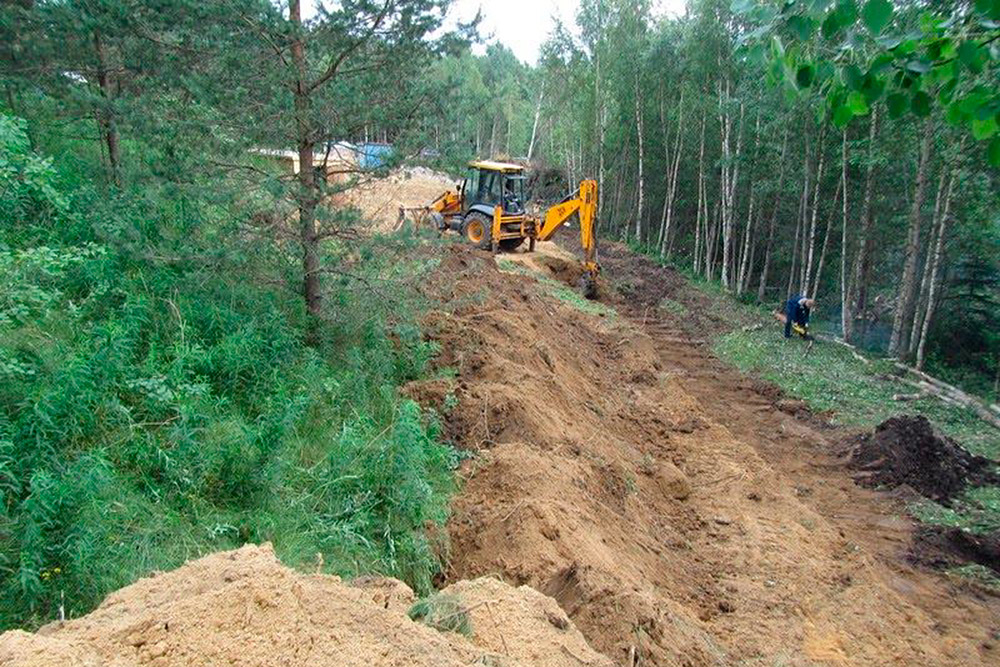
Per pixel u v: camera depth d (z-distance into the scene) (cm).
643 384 1452
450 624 417
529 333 1205
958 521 1041
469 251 1582
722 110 2528
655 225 3731
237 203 837
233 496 591
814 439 1318
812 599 777
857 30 271
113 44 960
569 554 634
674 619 629
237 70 770
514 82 5562
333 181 910
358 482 643
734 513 956
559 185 4116
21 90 1029
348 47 803
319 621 349
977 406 1488
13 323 666
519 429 853
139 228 866
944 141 1719
